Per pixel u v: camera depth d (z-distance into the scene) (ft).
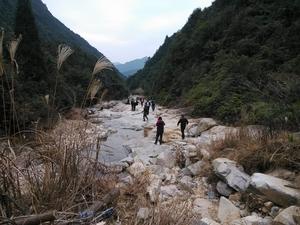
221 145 25.76
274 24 88.22
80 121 10.69
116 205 9.91
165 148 35.04
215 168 20.98
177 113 78.33
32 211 7.96
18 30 74.54
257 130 26.43
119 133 50.90
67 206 8.54
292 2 90.33
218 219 15.25
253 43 84.94
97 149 10.52
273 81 41.65
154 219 8.45
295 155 18.72
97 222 8.36
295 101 32.99
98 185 10.59
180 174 23.56
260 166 19.86
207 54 110.52
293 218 12.71
